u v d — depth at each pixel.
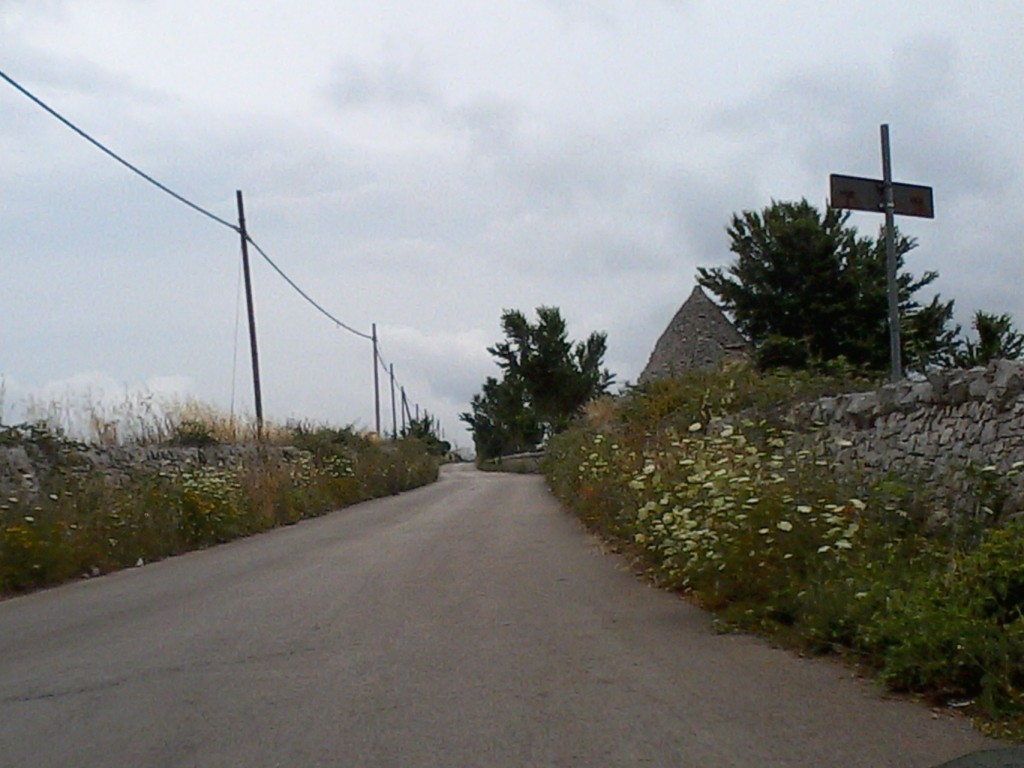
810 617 7.36
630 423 21.16
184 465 22.66
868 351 24.86
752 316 26.30
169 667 7.48
